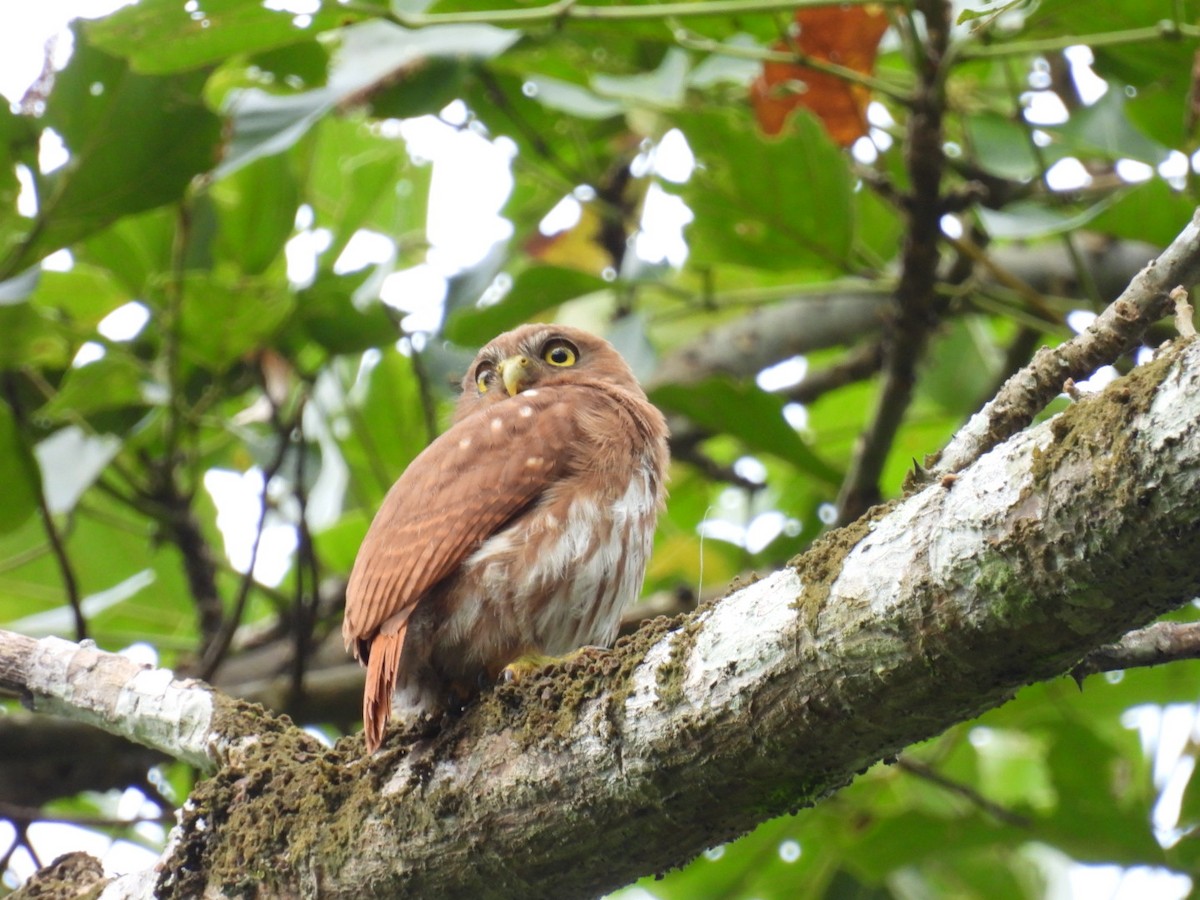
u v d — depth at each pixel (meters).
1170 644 6.74
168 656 14.05
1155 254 12.97
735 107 12.09
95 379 11.12
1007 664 5.12
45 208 10.45
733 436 12.00
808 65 9.95
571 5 9.25
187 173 10.53
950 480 5.25
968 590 5.01
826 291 11.77
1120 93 10.61
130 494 13.77
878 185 10.65
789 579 5.70
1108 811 11.27
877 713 5.44
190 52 9.54
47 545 12.78
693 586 13.67
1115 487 4.57
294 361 11.55
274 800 7.21
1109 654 6.75
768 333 14.29
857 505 11.60
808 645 5.46
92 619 14.38
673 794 5.96
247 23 9.29
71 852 8.36
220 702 8.12
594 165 13.38
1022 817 11.41
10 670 8.54
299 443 11.16
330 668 12.45
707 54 11.41
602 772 6.07
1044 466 4.78
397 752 6.85
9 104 10.09
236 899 7.13
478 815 6.43
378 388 13.49
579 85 12.34
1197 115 9.83
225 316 10.87
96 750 11.43
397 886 6.71
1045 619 4.91
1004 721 12.22
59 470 11.53
